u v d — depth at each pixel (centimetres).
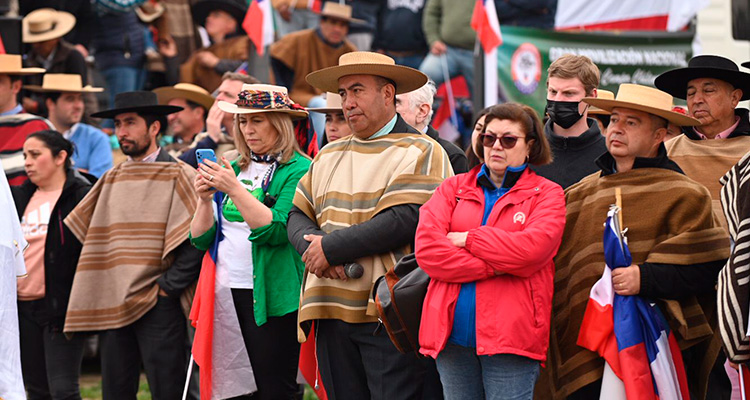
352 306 1631
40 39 3256
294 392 1931
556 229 1452
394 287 1541
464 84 3572
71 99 2988
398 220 1602
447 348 1507
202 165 1789
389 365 1623
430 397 1761
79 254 2228
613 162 1612
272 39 3428
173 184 2120
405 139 1670
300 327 1681
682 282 1504
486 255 1433
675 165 1598
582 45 3466
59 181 2362
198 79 3450
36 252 2316
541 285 1480
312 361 1802
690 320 1540
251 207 1783
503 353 1451
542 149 1521
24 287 2306
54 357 2231
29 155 2331
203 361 1839
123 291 2058
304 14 3519
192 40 3475
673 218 1538
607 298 1505
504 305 1453
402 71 1661
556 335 1614
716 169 1816
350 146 1712
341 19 3497
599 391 1602
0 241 1644
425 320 1501
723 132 1861
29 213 2347
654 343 1498
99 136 3016
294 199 1742
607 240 1507
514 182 1504
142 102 2130
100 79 3438
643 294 1502
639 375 1477
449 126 3562
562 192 1498
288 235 1717
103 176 2169
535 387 1662
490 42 2961
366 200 1645
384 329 1622
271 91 1878
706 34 3609
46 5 3438
